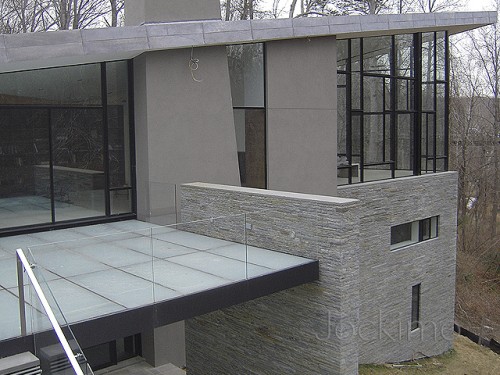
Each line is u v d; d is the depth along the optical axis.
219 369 10.72
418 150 15.67
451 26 15.39
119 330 6.94
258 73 13.23
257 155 13.36
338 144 14.65
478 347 17.55
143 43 10.74
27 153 11.26
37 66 10.69
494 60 34.59
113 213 12.42
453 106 33.50
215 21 11.64
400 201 14.71
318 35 13.31
